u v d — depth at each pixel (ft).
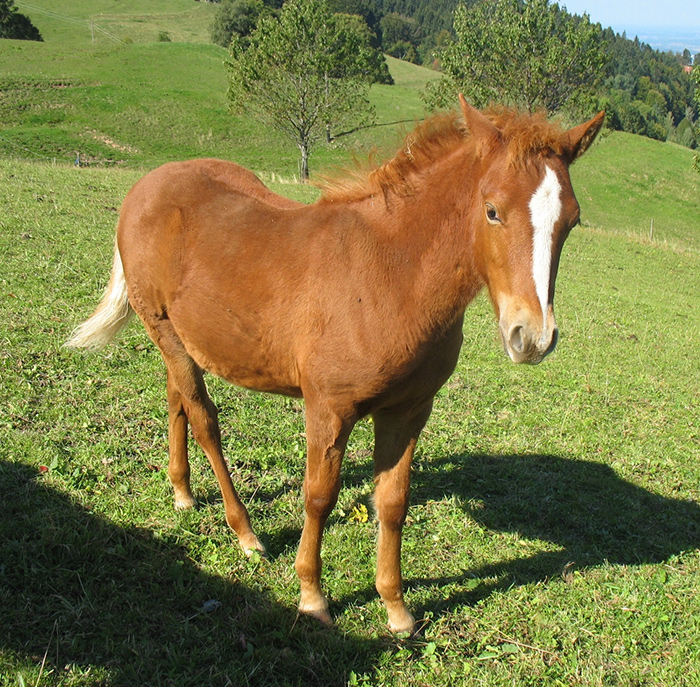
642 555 14.33
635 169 127.65
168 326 13.28
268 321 10.87
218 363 12.19
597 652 11.21
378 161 11.11
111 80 140.56
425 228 10.00
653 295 46.32
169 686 9.38
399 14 425.28
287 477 15.33
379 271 10.01
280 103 96.02
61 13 256.93
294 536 13.44
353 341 9.91
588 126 9.43
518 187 8.80
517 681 10.35
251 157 111.65
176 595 11.16
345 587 12.05
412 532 14.14
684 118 307.78
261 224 11.55
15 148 96.37
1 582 10.65
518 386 23.61
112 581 11.11
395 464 10.94
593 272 50.57
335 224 10.69
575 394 23.66
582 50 82.33
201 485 14.57
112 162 97.76
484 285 10.16
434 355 10.21
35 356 18.74
